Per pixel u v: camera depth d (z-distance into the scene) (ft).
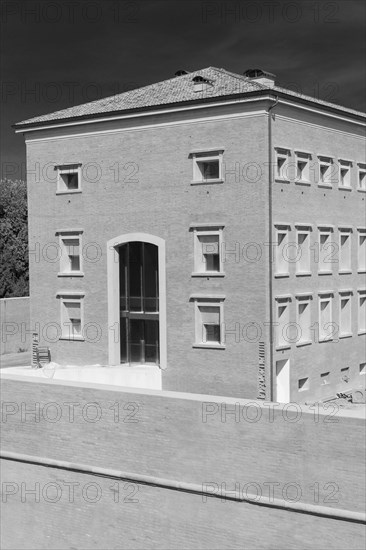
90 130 146.82
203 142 134.10
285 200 133.69
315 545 71.15
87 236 148.56
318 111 140.77
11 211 282.36
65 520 87.71
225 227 132.26
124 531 83.25
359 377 157.69
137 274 145.59
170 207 138.21
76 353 151.53
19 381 90.27
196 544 78.28
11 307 199.21
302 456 71.46
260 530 74.18
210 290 134.51
